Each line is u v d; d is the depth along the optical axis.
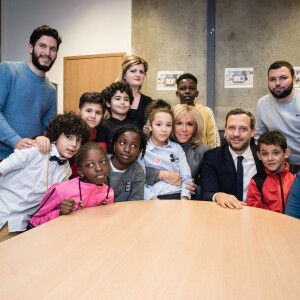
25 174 1.49
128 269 0.70
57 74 3.95
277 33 3.27
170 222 1.08
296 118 2.26
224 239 0.92
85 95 1.99
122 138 1.63
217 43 3.41
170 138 2.11
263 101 2.46
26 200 1.49
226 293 0.60
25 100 1.94
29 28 3.99
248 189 1.84
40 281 0.63
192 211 1.23
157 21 3.56
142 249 0.82
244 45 3.35
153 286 0.62
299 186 1.45
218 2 3.39
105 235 0.93
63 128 1.55
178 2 3.50
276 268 0.72
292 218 1.16
